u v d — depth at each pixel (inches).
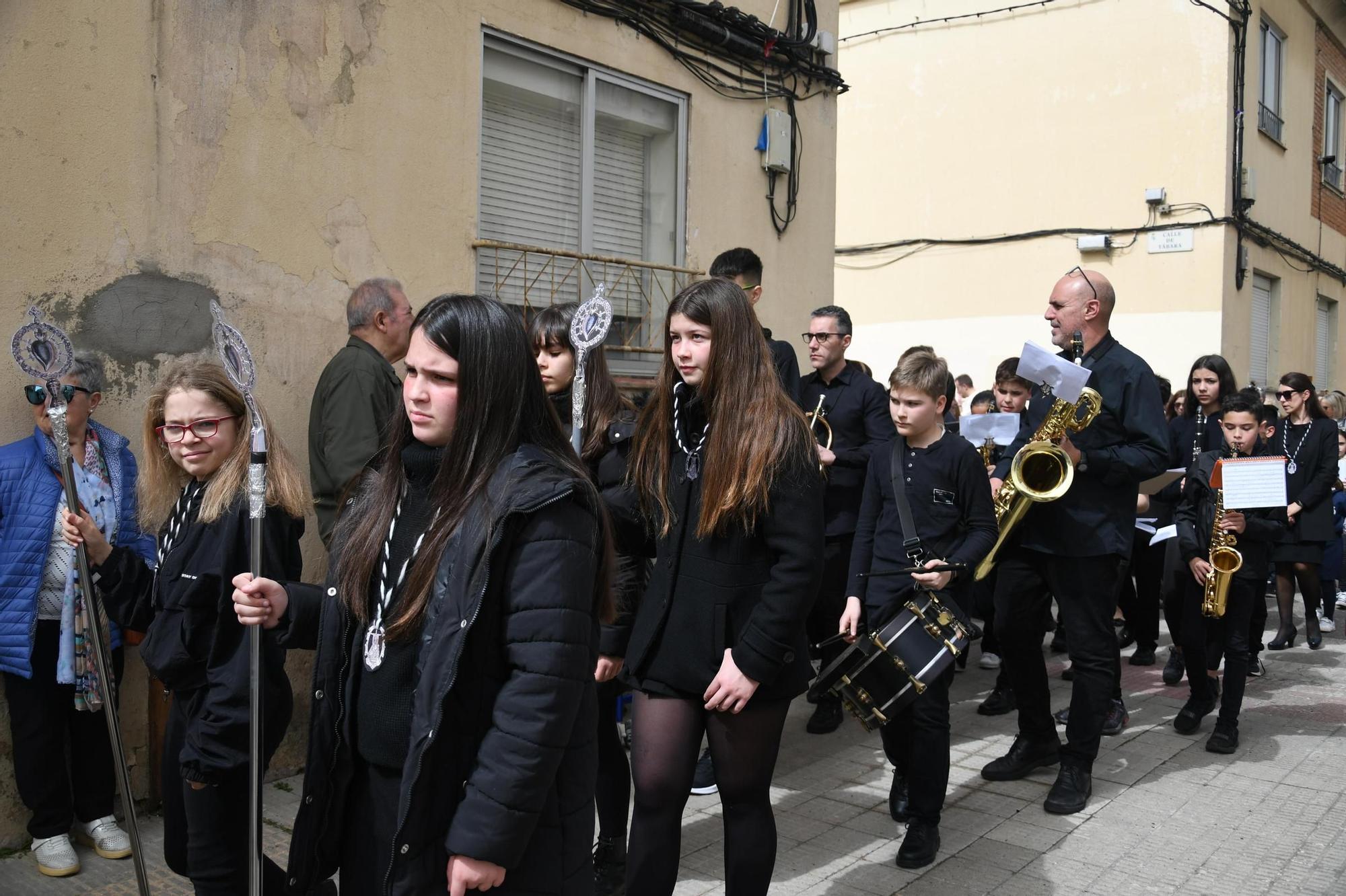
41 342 109.5
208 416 104.7
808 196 287.4
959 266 492.4
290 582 93.5
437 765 72.7
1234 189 437.4
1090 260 458.9
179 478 114.1
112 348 158.7
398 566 78.7
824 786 181.2
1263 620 262.1
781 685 107.8
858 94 519.2
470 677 73.4
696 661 107.7
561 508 75.1
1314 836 159.9
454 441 76.1
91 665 143.5
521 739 71.0
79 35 153.4
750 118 270.7
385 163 191.3
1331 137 583.5
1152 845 156.5
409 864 71.7
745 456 106.3
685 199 254.1
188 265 166.6
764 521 107.7
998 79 479.8
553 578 73.5
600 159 238.8
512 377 76.7
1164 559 250.5
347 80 185.0
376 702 77.0
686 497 111.3
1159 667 271.7
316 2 179.9
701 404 113.1
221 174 169.6
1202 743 205.8
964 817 166.9
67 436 111.7
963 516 157.2
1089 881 144.4
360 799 78.3
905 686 143.6
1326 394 361.1
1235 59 432.8
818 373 217.5
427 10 196.4
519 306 219.3
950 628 145.0
